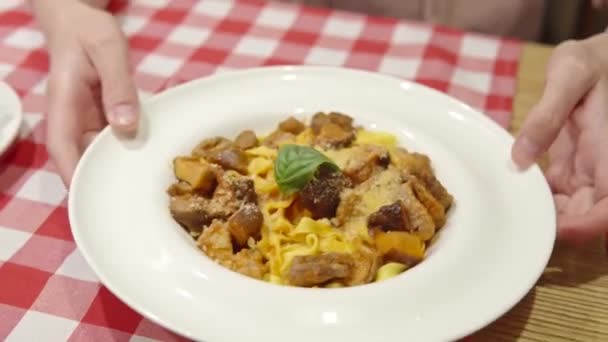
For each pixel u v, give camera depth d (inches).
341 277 22.1
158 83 31.0
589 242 25.2
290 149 23.7
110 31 27.9
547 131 24.9
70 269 23.6
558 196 26.7
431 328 20.4
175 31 33.9
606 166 25.1
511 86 31.7
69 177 25.5
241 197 23.8
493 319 20.6
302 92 27.4
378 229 23.1
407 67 32.5
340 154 24.8
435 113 26.8
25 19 33.8
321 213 23.8
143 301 20.6
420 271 21.6
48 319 22.4
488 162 25.2
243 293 20.9
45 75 31.0
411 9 40.2
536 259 22.0
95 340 22.0
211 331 20.1
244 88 27.2
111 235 22.2
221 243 22.6
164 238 22.1
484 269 21.9
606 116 25.8
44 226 24.9
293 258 22.4
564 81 25.6
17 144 27.5
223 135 26.3
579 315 23.2
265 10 35.4
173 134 25.5
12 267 23.6
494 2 39.7
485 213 23.5
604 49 27.0
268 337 20.1
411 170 24.5
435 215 23.6
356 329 20.4
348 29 34.5
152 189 23.7
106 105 25.4
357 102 27.2
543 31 42.2
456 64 32.8
